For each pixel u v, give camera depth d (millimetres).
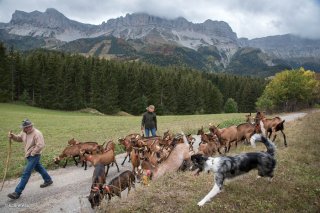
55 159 15070
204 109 104625
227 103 107312
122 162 15812
